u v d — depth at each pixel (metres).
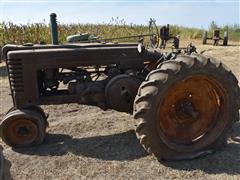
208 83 4.13
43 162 4.11
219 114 4.27
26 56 4.49
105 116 5.82
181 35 21.91
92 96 4.70
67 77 4.81
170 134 4.14
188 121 4.26
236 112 4.26
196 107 4.27
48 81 4.74
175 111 4.20
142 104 3.86
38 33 15.51
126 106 4.65
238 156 4.14
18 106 4.62
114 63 4.72
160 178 3.67
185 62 3.88
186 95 4.20
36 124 4.54
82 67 4.88
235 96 4.20
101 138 4.77
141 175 3.74
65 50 4.57
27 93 4.58
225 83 4.09
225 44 17.44
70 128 5.26
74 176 3.77
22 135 4.55
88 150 4.38
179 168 3.87
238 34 22.47
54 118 5.86
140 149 4.37
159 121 3.97
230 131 4.30
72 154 4.27
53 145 4.59
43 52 4.52
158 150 3.97
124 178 3.70
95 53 4.63
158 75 3.86
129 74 4.68
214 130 4.25
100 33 18.94
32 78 4.55
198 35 21.92
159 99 3.84
